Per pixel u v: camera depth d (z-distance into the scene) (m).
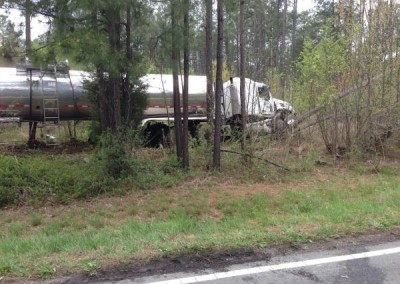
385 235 6.04
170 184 9.92
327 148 12.48
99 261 5.08
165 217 7.89
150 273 4.81
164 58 9.73
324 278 4.64
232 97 13.60
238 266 4.99
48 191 9.46
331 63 11.85
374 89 11.91
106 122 11.70
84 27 8.72
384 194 8.80
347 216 6.96
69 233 7.00
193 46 10.40
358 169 11.28
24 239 6.55
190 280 4.62
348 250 5.48
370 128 12.11
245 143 11.21
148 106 13.98
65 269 4.89
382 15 11.62
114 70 8.73
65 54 8.62
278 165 11.21
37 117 14.23
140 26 9.45
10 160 10.45
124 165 9.99
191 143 11.91
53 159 12.15
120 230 6.91
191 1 9.32
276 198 8.77
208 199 8.85
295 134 12.24
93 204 8.93
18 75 13.74
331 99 11.68
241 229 6.52
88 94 13.44
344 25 11.91
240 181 10.33
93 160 10.66
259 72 12.73
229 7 10.36
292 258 5.23
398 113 11.97
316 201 8.45
